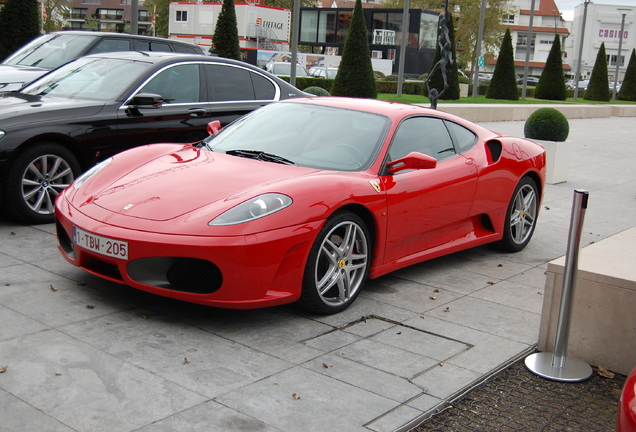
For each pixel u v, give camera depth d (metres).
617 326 3.40
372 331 3.68
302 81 26.67
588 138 17.02
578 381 3.28
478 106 21.36
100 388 2.75
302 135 4.43
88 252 3.60
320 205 3.65
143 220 3.51
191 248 3.32
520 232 5.64
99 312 3.58
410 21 39.41
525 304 4.36
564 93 35.56
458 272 4.98
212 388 2.84
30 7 14.71
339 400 2.84
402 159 4.18
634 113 30.66
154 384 2.83
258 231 3.41
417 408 2.84
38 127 5.13
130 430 2.45
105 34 9.21
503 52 31.38
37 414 2.50
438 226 4.66
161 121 5.96
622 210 7.75
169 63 6.23
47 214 5.26
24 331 3.24
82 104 5.57
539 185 5.75
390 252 4.27
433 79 26.81
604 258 3.68
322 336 3.54
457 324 3.90
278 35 38.06
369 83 21.14
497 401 3.03
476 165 4.98
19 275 4.04
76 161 5.41
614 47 94.94
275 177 3.86
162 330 3.43
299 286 3.63
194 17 36.09
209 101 6.40
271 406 2.73
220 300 3.42
